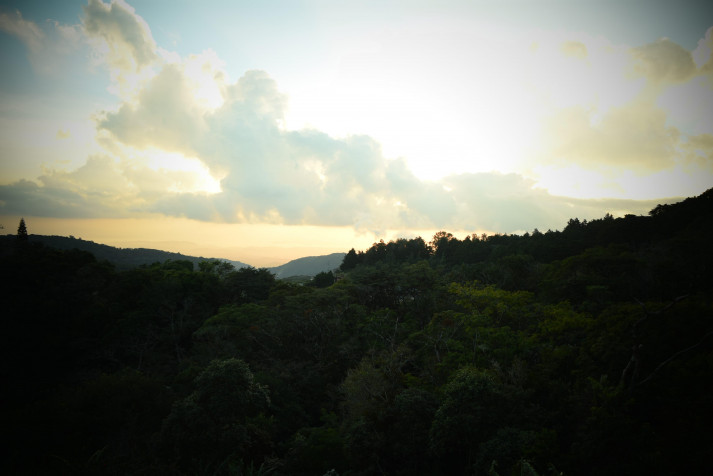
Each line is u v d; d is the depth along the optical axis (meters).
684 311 21.31
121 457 18.80
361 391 28.55
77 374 45.75
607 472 15.49
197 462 19.73
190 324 55.66
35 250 63.03
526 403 20.61
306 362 40.78
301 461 23.00
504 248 101.94
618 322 23.30
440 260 122.38
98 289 59.00
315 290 57.97
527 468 14.88
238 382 22.08
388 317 47.12
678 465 14.51
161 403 28.03
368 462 21.88
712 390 16.30
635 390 18.12
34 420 21.34
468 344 31.28
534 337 28.77
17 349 45.31
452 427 19.33
